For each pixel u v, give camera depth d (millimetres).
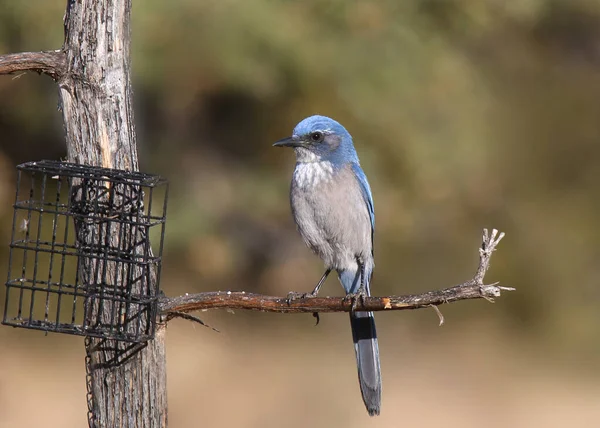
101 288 7738
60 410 15312
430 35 16531
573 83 20188
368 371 9008
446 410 16484
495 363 18078
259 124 17172
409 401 16703
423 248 18234
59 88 7793
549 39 20031
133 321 7785
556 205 19297
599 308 18922
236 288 17984
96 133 7750
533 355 18531
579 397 17141
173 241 16531
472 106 16734
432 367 17906
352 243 9648
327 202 9484
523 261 18781
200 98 16281
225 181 17219
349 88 15852
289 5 15867
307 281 18172
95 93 7707
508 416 16375
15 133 16781
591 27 19781
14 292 15836
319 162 9617
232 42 14844
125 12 7781
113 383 7812
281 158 17297
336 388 16859
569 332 18703
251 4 14930
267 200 17156
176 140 17281
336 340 18703
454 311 19281
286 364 17641
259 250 17953
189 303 7918
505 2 17031
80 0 7652
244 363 17562
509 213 18703
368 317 9047
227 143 17531
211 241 17188
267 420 15734
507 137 19031
